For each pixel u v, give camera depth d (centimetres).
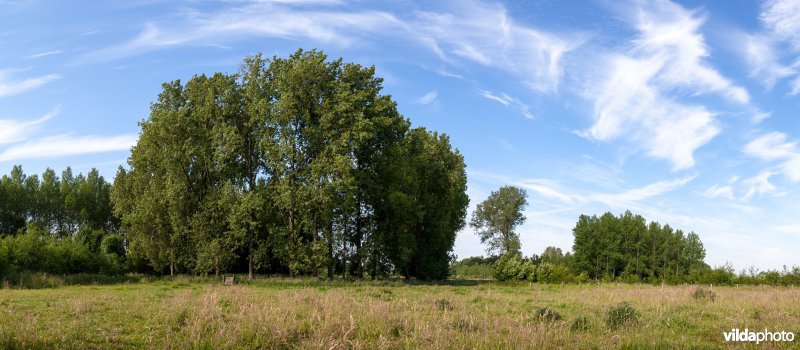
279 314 1490
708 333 1487
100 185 8575
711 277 5334
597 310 1992
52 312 1600
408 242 4950
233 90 4953
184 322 1426
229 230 4834
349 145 4431
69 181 8756
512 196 9688
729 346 1300
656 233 9144
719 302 2305
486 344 1203
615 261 9188
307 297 1992
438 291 3206
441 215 5603
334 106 4409
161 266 5259
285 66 4588
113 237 6291
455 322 1508
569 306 2164
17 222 7406
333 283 4050
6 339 1083
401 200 4691
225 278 4150
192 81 5153
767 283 4988
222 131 4741
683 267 8862
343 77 4744
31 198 8138
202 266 4625
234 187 4684
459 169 6234
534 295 2922
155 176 5203
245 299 1897
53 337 1183
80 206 8294
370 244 4750
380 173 4909
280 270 5738
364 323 1419
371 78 4844
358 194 4812
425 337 1266
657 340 1292
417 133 5769
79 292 2728
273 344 1211
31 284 3544
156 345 1180
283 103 4294
